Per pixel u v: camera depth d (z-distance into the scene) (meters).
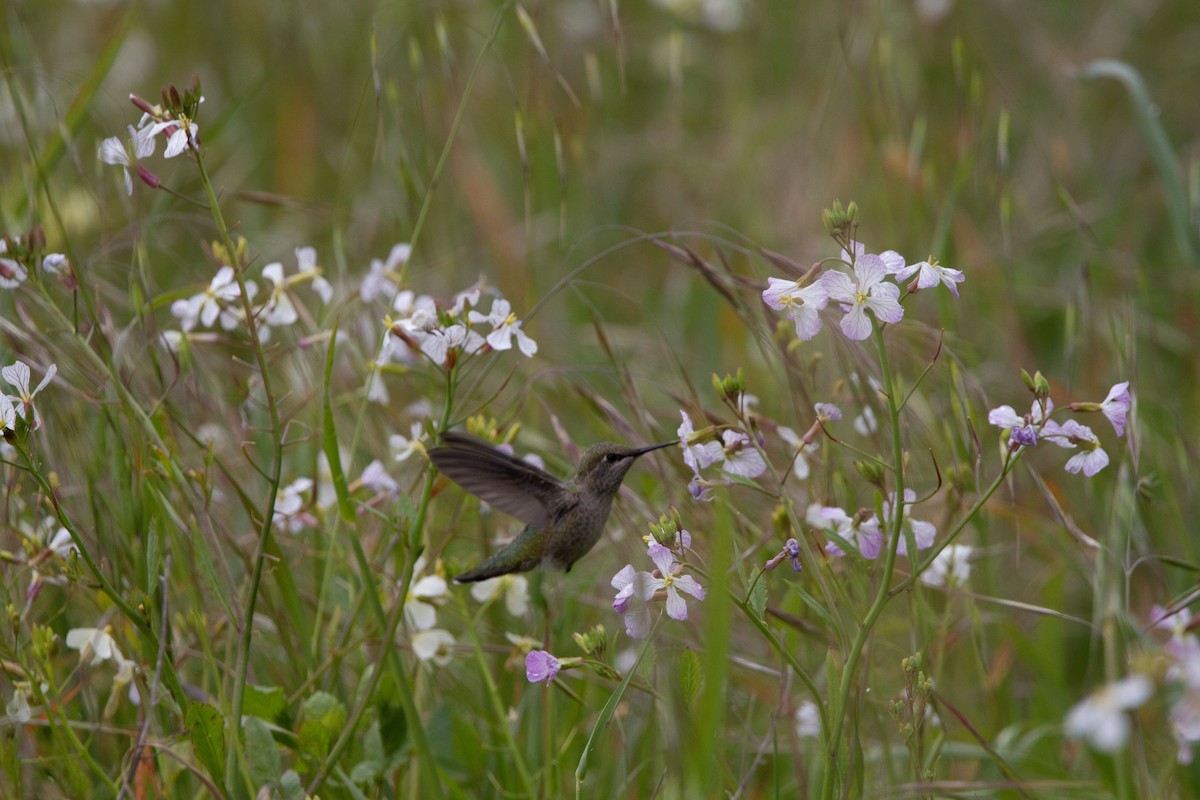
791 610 7.07
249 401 8.10
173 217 8.89
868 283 5.17
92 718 7.09
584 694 7.68
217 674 6.59
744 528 7.41
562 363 10.84
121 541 7.23
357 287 8.51
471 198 12.09
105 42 15.02
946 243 9.02
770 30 15.25
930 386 8.56
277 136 14.02
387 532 7.58
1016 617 9.27
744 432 5.87
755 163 13.35
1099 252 10.39
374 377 7.11
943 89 13.91
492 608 8.12
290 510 7.49
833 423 7.15
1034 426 5.23
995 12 14.56
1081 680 9.51
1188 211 9.02
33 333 7.43
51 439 7.51
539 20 9.01
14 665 6.34
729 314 10.84
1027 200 12.87
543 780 7.15
